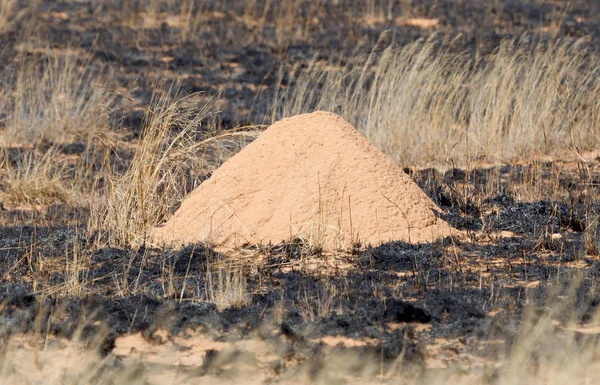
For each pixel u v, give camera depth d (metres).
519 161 39.75
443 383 17.91
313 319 20.92
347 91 45.44
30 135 45.12
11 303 22.44
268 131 30.14
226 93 52.62
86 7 73.06
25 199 35.50
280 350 19.55
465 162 40.06
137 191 29.17
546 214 29.88
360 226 27.08
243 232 27.50
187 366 19.02
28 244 28.03
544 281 23.38
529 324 20.27
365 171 28.03
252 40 64.31
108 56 59.22
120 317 21.30
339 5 74.94
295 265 25.25
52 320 21.36
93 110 46.78
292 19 69.44
